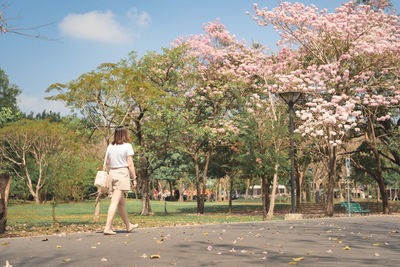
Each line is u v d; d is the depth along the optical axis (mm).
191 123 28125
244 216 25797
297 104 25516
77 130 22016
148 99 18875
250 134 19672
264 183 20766
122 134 7898
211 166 34062
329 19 22703
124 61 24391
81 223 14797
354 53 23328
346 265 4371
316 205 41781
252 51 28828
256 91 27859
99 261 4641
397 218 13273
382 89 25188
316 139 24531
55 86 15734
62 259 4805
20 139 43469
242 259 4766
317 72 22375
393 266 4316
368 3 24781
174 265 4359
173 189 75875
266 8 23938
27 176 44219
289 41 24688
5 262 4586
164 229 8977
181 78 27062
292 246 5980
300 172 33500
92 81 15414
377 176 29406
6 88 53000
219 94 27203
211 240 6684
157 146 26781
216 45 29969
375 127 28875
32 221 16266
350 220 12094
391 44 22359
